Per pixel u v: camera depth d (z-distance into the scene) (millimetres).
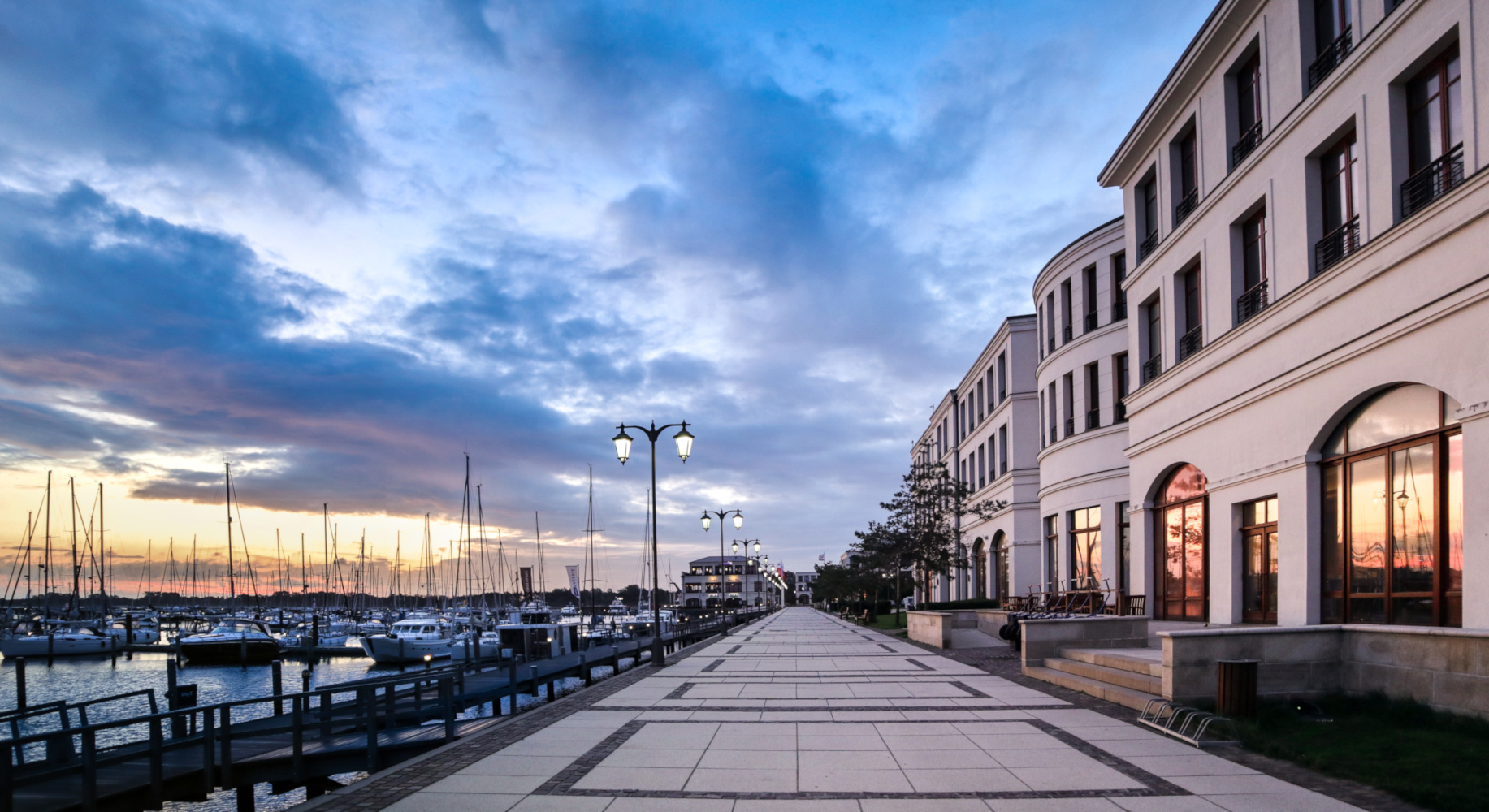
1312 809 7484
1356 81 14680
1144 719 11812
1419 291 12797
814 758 9648
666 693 15680
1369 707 11477
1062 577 33719
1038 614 25438
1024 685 16594
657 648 21312
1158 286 23703
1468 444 11719
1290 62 16984
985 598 49438
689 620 59625
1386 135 13883
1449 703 10680
